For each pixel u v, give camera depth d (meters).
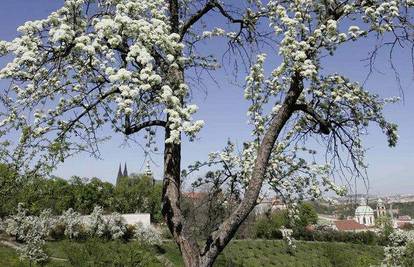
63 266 23.86
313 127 7.80
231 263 28.97
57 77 6.42
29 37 5.90
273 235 47.38
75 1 6.08
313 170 8.55
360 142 7.21
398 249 26.11
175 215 6.52
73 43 5.88
